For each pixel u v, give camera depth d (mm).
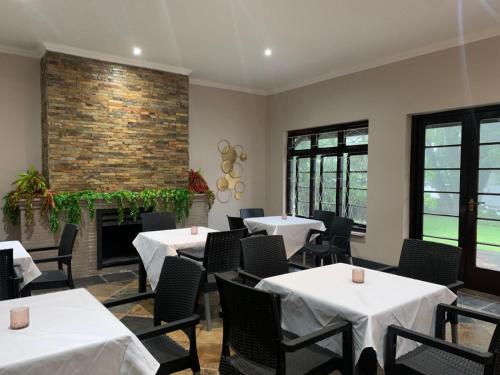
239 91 6801
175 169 5648
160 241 3586
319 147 6254
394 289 2152
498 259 4172
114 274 4891
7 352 1392
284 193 6824
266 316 1668
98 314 1786
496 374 1534
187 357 1936
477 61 4180
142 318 2463
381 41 4457
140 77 5289
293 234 4828
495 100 4047
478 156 4312
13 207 4543
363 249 5414
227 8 3611
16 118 4863
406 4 3502
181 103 5668
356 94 5477
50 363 1373
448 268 2646
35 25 4039
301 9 3623
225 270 3361
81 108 4863
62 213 4699
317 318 2004
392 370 1813
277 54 4953
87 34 4289
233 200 6820
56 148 4719
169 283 2219
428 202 4820
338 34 4238
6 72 4773
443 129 4648
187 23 3969
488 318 1947
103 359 1488
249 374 1755
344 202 5855
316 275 2434
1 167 4789
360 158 5617
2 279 2689
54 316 1756
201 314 3543
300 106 6406
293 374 1750
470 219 4383
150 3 3520
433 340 1666
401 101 4910
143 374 1537
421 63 4688
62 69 4715
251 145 7000
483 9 3596
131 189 5270
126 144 5215
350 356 1819
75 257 4785
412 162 4934
